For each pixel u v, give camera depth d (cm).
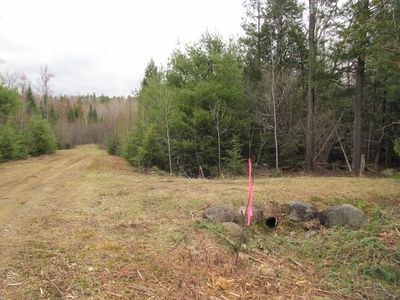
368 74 1741
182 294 372
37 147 3094
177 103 2027
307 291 420
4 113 2542
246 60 2259
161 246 502
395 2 821
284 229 685
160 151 2081
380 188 916
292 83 1922
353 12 1342
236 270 450
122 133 3362
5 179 1348
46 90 5244
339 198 807
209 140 1986
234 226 600
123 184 1105
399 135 1997
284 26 2144
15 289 362
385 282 470
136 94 2697
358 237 593
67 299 342
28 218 666
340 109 2053
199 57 2188
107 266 426
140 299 354
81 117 7088
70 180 1279
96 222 629
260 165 2008
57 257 451
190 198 820
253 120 2027
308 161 1766
